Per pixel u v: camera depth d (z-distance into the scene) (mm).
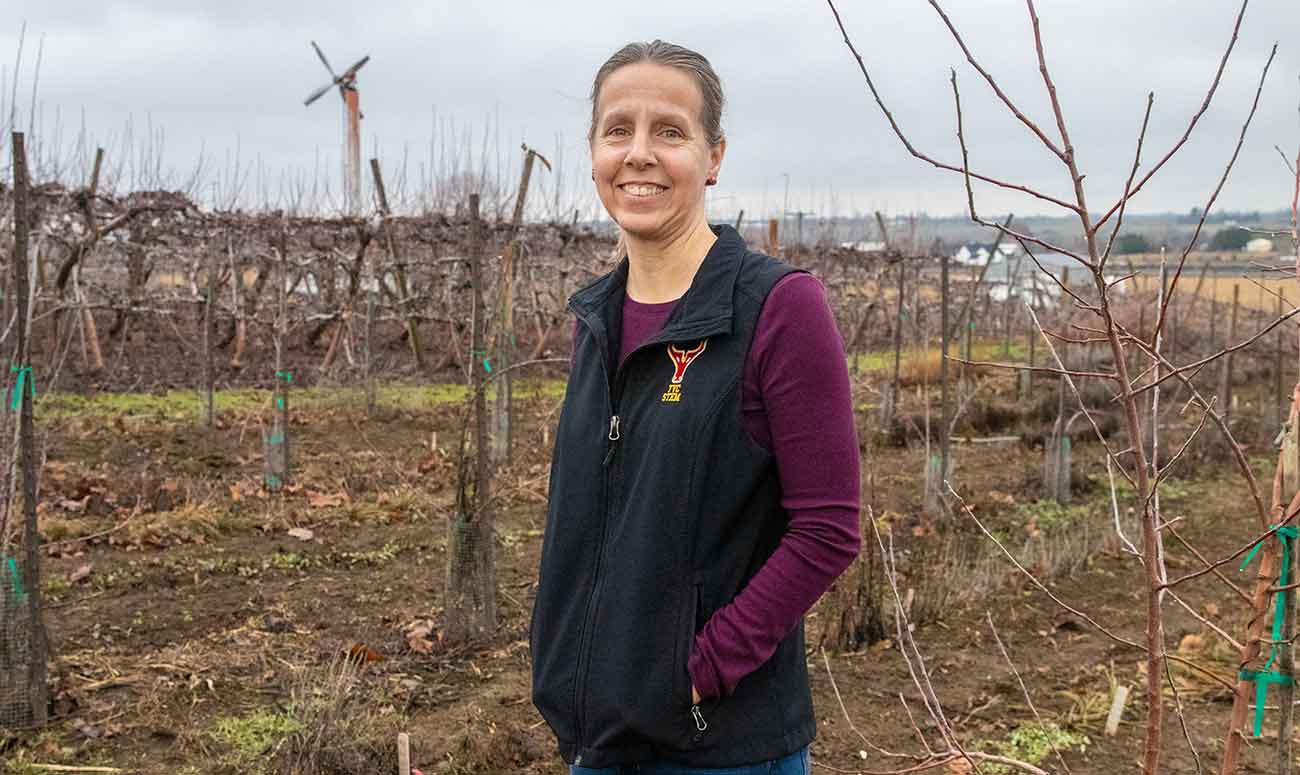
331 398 13969
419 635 5539
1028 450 11742
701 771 1857
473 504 5520
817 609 6113
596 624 1868
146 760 4168
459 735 4430
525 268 17219
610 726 1856
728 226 1962
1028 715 4828
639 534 1837
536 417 13031
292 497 8711
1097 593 6688
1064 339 2100
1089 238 1790
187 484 8664
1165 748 4500
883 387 12438
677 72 1908
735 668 1786
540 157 8156
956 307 23000
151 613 5875
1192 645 5590
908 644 5656
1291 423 2273
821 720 4762
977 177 1740
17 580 4316
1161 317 1993
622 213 1915
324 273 19312
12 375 4367
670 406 1840
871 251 21578
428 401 14094
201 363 16578
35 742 4277
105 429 10961
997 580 6727
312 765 3947
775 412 1785
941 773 4254
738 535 1850
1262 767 4316
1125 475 2205
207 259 17188
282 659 5242
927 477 8312
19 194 4305
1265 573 2297
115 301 15984
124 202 15383
